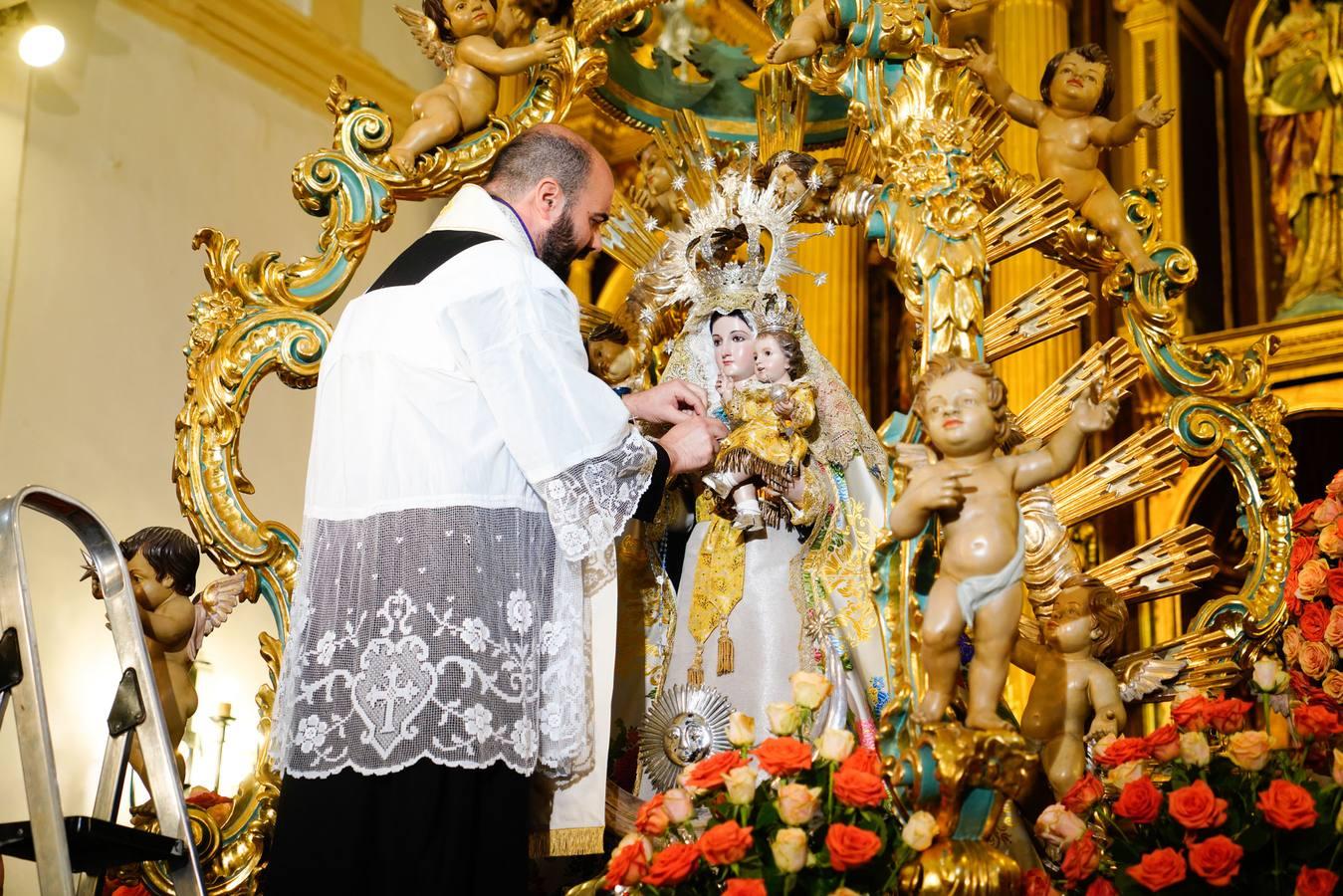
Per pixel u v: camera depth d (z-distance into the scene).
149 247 7.86
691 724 4.34
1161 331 5.37
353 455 3.82
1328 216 11.41
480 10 5.34
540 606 3.83
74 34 7.62
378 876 3.51
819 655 4.37
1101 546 10.40
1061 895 3.77
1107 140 5.34
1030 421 5.03
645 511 4.03
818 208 4.83
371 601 3.66
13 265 7.21
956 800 3.44
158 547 4.69
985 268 4.15
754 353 4.46
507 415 3.79
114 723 3.92
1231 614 5.08
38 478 7.17
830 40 4.50
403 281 3.98
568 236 4.30
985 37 10.92
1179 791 3.59
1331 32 11.72
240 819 4.64
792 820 3.34
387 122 5.30
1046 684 4.52
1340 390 10.37
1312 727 3.92
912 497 3.53
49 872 3.38
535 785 3.90
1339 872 3.52
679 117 5.57
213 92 8.27
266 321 5.09
